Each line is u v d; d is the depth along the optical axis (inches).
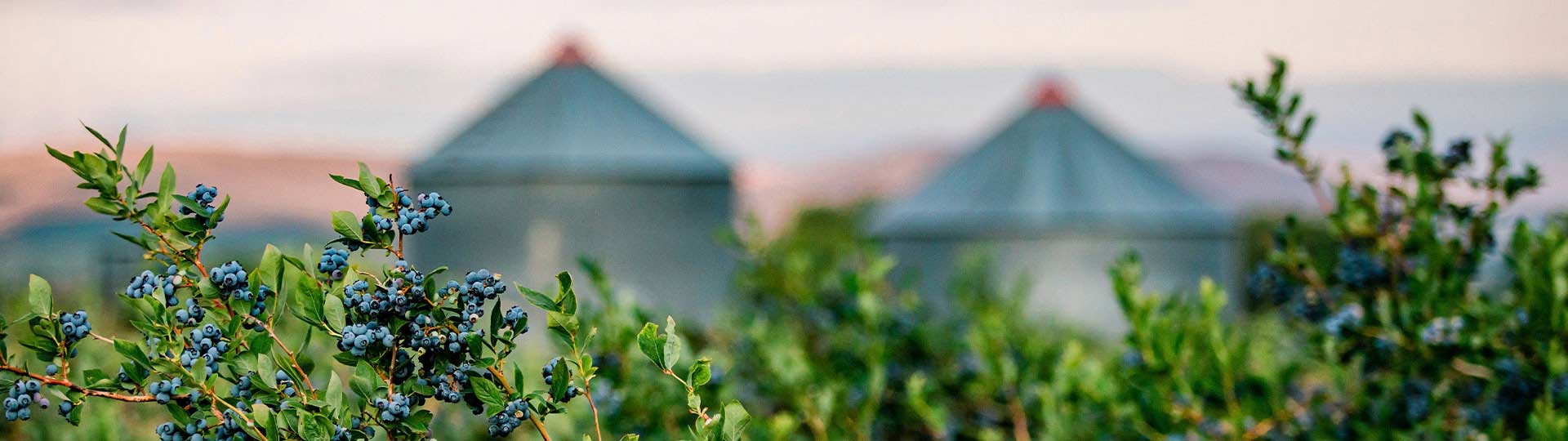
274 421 103.8
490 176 1263.5
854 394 212.5
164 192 107.0
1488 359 177.8
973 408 224.5
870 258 246.8
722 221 1330.0
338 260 105.1
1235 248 1342.3
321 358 174.7
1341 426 189.6
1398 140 186.9
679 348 113.5
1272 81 187.0
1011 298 257.8
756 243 265.7
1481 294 191.9
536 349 199.5
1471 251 187.2
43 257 1256.2
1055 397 187.8
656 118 1355.8
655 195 1288.1
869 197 2395.4
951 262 1328.7
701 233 1305.4
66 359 106.0
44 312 105.6
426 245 1286.9
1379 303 183.0
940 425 190.9
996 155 1416.1
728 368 199.3
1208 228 1321.4
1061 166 1378.0
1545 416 157.5
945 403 224.1
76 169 104.0
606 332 180.7
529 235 1259.8
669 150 1312.7
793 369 194.4
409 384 106.3
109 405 179.0
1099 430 196.5
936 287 1333.7
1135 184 1355.8
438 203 105.0
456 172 1268.5
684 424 181.9
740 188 1369.3
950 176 1427.2
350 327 101.5
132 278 107.0
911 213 1393.9
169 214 107.1
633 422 182.4
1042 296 1294.3
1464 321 180.9
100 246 820.0
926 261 1346.0
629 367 179.9
